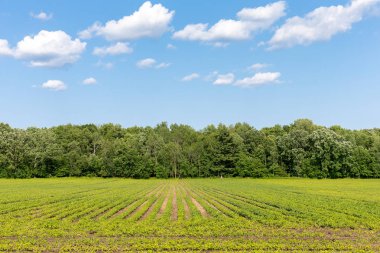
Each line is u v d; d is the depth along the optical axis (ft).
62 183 319.68
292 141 448.24
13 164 414.41
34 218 111.65
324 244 77.30
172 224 98.17
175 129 531.50
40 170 426.51
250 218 110.32
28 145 422.41
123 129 570.46
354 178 422.00
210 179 414.41
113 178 426.92
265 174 437.17
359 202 155.94
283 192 209.87
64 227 94.48
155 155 447.42
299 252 70.54
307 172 426.10
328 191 224.33
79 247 74.38
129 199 163.02
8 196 177.37
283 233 88.28
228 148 448.65
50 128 527.81
